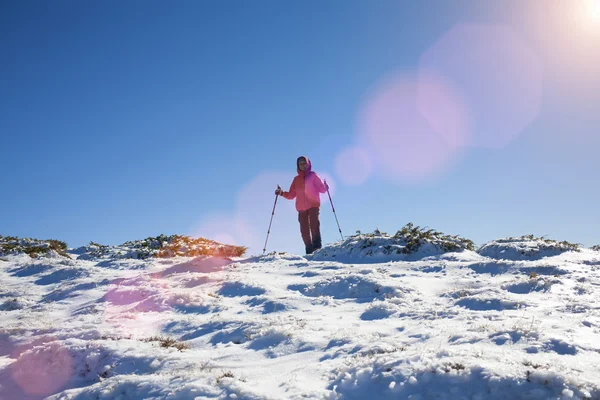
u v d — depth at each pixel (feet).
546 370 12.53
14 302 34.88
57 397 16.08
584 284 26.86
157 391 14.80
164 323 24.85
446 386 12.82
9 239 69.87
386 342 17.28
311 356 17.35
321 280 32.01
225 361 17.90
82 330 24.02
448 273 34.19
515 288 26.86
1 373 19.80
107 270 45.78
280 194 50.90
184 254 59.47
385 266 37.65
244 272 38.55
